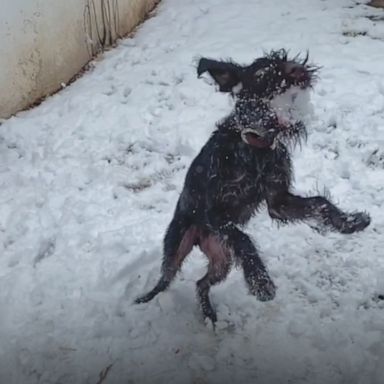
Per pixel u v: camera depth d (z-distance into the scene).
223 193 2.27
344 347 2.38
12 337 2.52
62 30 4.31
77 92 4.22
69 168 3.52
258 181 2.24
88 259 2.87
